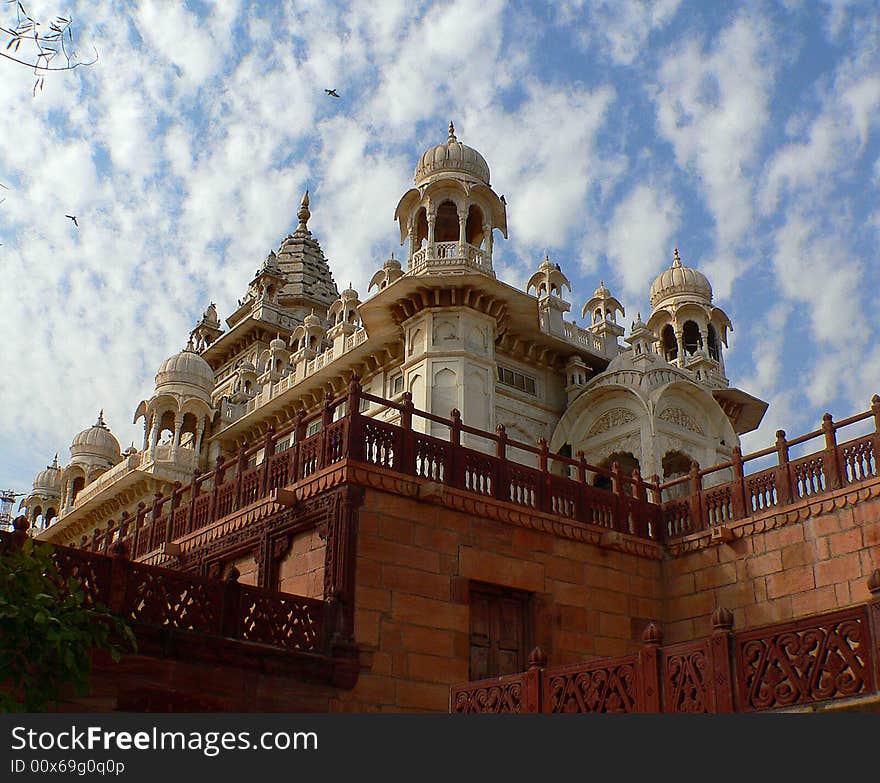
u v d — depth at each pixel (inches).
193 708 481.4
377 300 1029.2
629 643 693.3
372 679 547.2
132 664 468.1
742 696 329.7
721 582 702.5
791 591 658.2
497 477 663.1
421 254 1051.3
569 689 394.0
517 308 1042.1
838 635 309.4
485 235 1077.8
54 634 338.6
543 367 1129.4
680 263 1439.5
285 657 516.1
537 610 648.4
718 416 1073.5
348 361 1133.7
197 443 1391.5
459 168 1093.8
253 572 653.3
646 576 729.0
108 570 474.9
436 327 1005.2
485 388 997.2
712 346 1371.8
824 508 653.3
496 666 618.5
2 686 402.3
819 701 307.9
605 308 1268.5
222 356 1800.0
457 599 605.9
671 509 759.1
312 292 2042.3
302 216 2203.5
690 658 350.9
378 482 593.9
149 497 1342.3
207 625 500.4
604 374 1064.2
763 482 700.7
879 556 615.5
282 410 1273.4
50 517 1930.4
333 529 577.6
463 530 627.8
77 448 1737.2
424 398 972.6
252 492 687.1
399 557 588.4
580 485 717.3
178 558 738.2
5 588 347.3
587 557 695.1
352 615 552.7
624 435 1021.2
